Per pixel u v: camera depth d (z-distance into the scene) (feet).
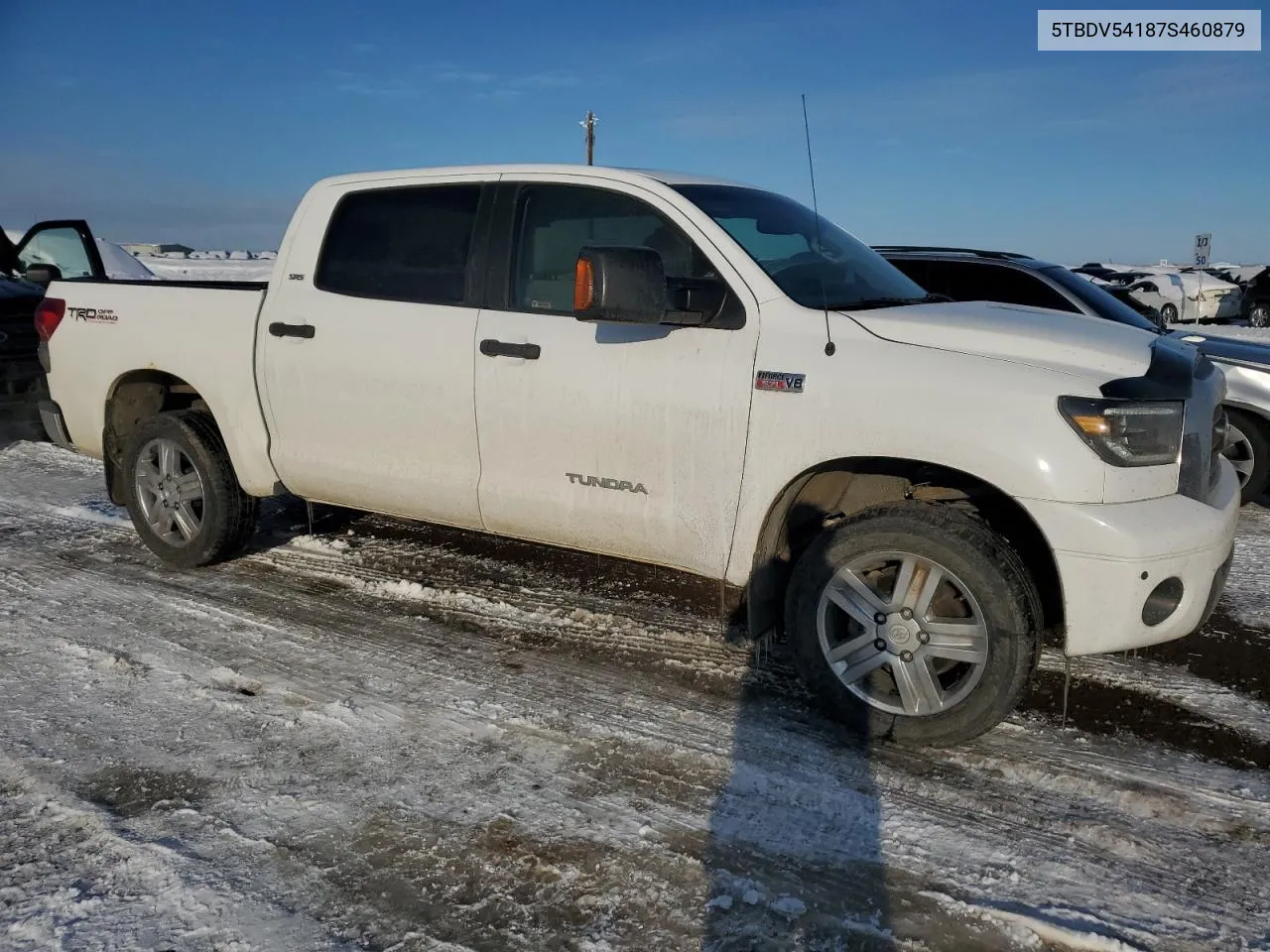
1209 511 11.24
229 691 13.26
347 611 16.24
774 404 12.07
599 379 13.21
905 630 11.69
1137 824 10.40
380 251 15.49
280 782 11.01
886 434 11.43
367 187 15.83
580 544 14.16
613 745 11.92
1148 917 8.95
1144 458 10.85
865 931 8.73
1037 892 9.29
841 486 13.16
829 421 11.75
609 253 11.51
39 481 25.27
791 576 12.59
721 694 13.33
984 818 10.48
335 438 15.93
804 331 12.14
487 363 14.10
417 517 15.71
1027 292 23.49
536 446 13.93
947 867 9.65
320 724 12.37
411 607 16.43
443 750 11.77
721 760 11.59
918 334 11.75
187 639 15.05
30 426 30.30
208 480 17.22
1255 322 81.41
